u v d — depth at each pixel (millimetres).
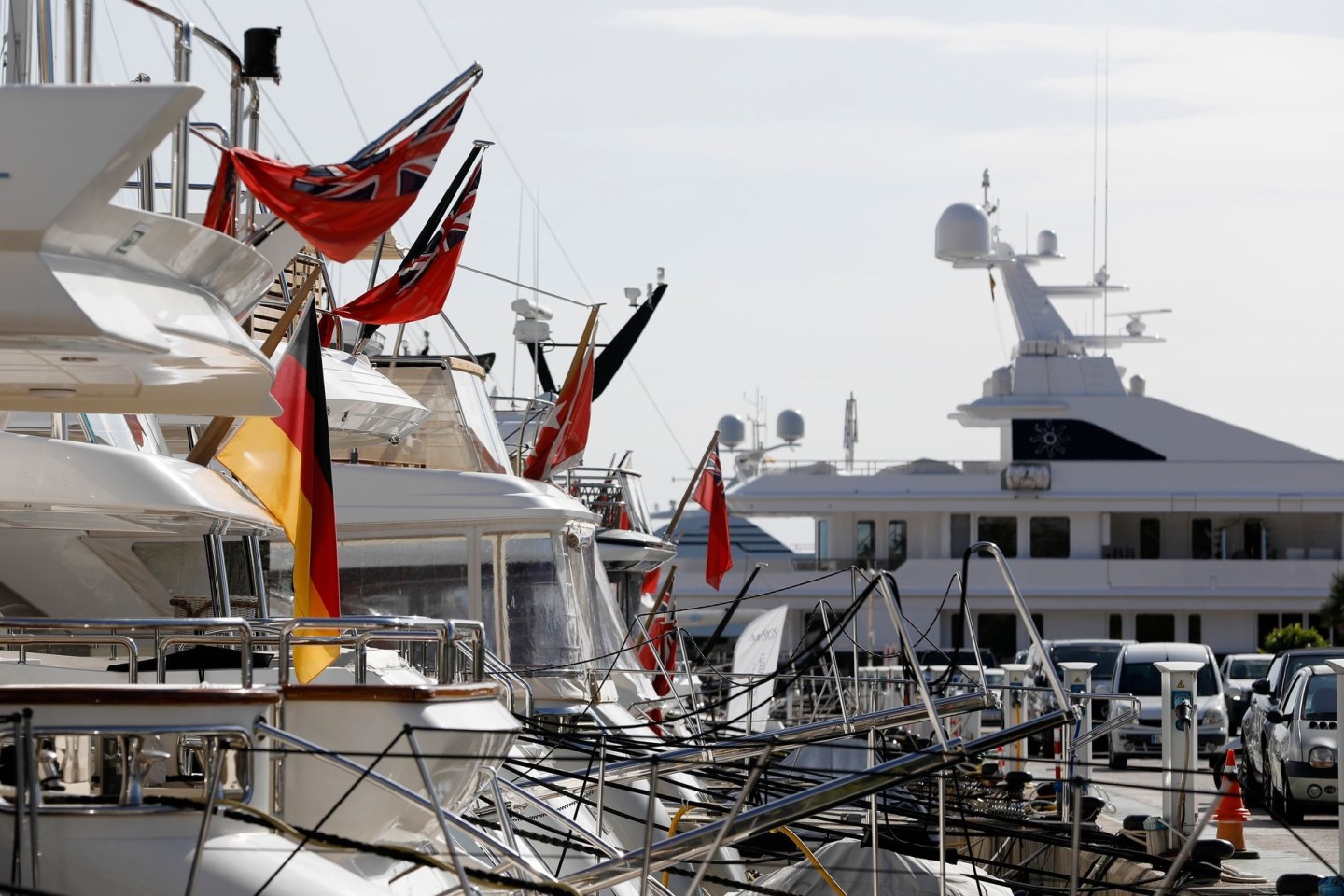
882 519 156250
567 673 40625
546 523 41000
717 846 20828
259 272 20703
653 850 22719
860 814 39375
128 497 25906
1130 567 151750
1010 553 154375
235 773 20047
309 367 26531
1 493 25484
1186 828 46781
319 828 20328
